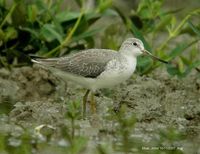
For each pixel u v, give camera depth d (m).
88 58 14.24
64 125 13.07
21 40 16.94
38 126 12.70
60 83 16.53
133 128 13.01
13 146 11.59
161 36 21.45
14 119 13.41
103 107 14.51
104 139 12.23
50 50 17.09
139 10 17.31
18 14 16.45
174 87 16.00
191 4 25.44
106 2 16.73
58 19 17.02
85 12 17.05
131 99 14.95
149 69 16.78
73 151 11.30
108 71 14.15
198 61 16.34
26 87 16.12
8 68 16.91
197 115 13.82
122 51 14.48
